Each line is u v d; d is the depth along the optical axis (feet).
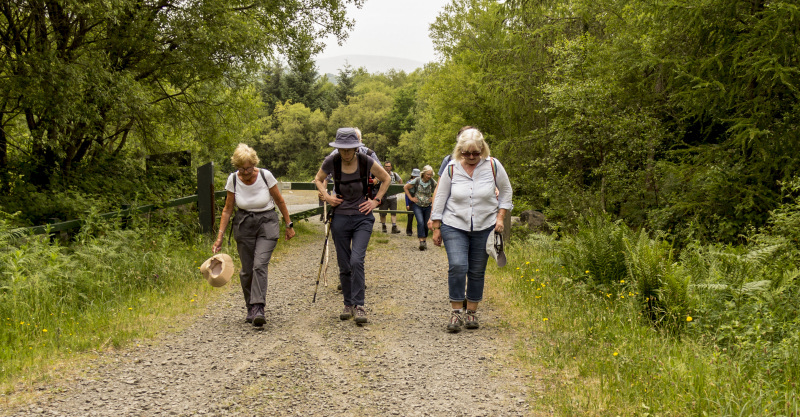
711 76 30.53
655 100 41.04
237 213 16.76
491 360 13.56
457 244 15.80
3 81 26.43
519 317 17.08
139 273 20.48
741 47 28.76
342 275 17.12
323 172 16.72
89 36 33.09
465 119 72.33
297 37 43.39
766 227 27.40
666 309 15.97
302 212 41.37
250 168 16.34
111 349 14.25
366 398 11.46
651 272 16.93
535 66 54.24
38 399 11.14
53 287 17.67
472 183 15.85
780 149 28.63
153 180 35.29
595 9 46.70
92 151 36.22
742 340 13.41
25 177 29.99
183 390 11.81
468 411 10.80
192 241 28.76
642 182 38.68
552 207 41.98
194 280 21.44
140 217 27.91
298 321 17.08
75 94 27.43
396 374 12.76
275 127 234.38
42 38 28.43
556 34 51.03
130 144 45.34
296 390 11.87
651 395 10.64
